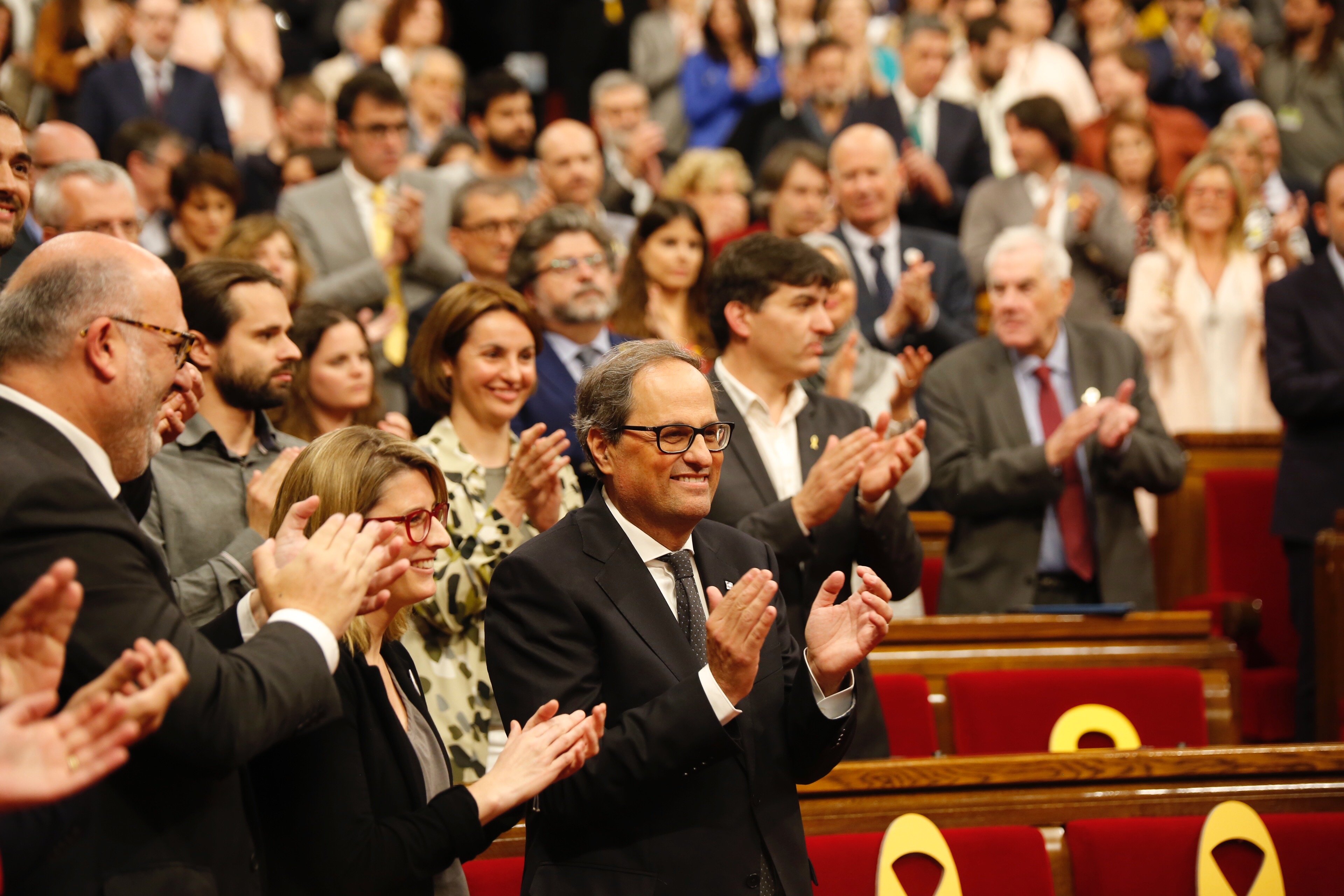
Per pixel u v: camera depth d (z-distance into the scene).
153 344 4.83
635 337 11.11
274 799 5.15
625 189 17.31
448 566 7.67
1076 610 9.97
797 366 8.37
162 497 7.57
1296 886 7.38
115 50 17.08
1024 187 15.90
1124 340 11.47
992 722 9.06
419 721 5.79
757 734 5.82
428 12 20.19
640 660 5.75
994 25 19.98
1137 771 7.55
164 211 14.21
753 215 16.42
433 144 18.50
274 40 20.27
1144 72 19.70
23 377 4.70
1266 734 12.55
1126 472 10.78
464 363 8.58
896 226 14.27
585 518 6.08
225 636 5.25
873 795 7.27
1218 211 14.83
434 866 5.08
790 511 7.42
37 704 3.78
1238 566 13.65
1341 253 12.45
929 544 13.01
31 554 4.33
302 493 5.58
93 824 4.48
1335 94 20.84
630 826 5.59
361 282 12.55
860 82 20.31
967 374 11.41
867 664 8.02
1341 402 11.95
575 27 22.88
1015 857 7.11
